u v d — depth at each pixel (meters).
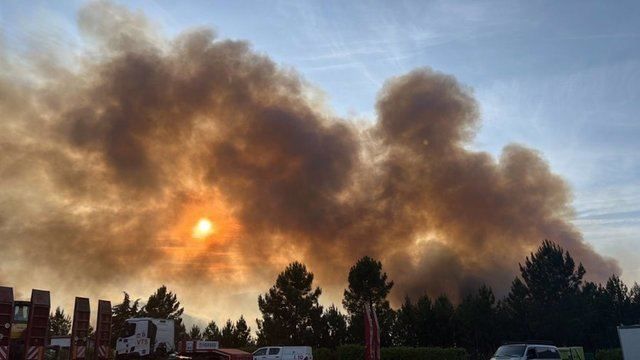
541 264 61.91
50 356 35.31
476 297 58.97
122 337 40.16
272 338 52.22
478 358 54.78
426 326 53.81
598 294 64.56
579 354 43.88
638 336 29.84
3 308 21.28
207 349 34.03
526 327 57.78
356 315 51.09
